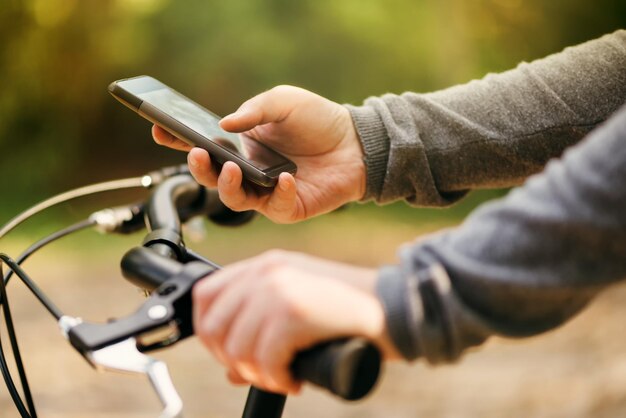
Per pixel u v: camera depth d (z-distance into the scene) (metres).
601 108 1.34
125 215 1.27
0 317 3.75
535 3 9.24
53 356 4.12
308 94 1.41
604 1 9.23
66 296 5.21
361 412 3.50
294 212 1.41
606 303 4.67
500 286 0.69
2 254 1.10
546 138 1.37
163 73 9.62
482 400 3.57
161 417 0.68
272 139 1.45
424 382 3.78
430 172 1.41
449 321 0.69
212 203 1.33
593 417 3.35
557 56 1.42
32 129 9.52
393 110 1.43
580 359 3.93
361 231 7.42
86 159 9.73
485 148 1.39
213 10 9.34
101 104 9.73
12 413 3.32
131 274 0.90
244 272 0.71
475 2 9.27
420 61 9.55
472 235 0.71
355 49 9.52
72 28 9.40
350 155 1.45
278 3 9.35
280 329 0.67
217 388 3.75
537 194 0.69
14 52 9.37
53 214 8.26
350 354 0.64
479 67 9.39
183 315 0.77
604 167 0.65
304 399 3.64
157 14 9.37
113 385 3.79
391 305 0.70
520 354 4.05
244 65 9.50
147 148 10.04
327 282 0.70
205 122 1.32
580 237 0.66
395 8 9.38
